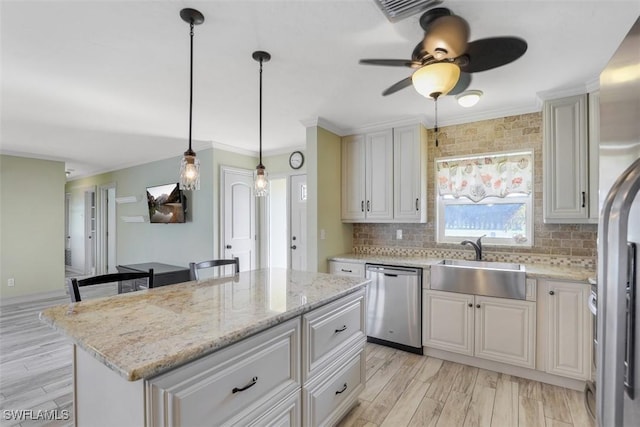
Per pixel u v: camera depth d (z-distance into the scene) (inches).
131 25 67.8
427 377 101.8
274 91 104.1
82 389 53.1
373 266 127.8
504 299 102.3
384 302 125.0
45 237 203.9
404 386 96.5
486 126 128.6
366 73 91.3
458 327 109.9
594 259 108.3
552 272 98.1
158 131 150.8
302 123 135.9
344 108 120.4
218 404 46.6
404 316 120.3
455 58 73.1
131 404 41.6
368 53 80.3
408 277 119.5
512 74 91.2
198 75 92.0
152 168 218.1
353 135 146.9
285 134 157.9
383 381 99.3
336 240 145.6
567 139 101.0
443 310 112.9
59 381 98.5
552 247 116.0
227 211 185.5
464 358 111.0
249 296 68.7
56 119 131.6
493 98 110.5
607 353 34.5
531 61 83.4
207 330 48.4
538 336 97.7
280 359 57.9
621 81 39.9
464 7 61.9
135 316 55.1
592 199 96.4
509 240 125.2
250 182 199.3
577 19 65.7
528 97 109.5
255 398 52.7
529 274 98.3
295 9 63.1
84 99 109.6
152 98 109.5
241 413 50.1
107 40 73.5
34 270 199.0
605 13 63.8
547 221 103.9
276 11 63.7
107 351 40.8
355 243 158.2
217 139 168.9
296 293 71.3
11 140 165.0
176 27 68.7
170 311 57.9
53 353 119.0
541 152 118.3
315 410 66.1
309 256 133.8
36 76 91.8
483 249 128.0
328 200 139.9
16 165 193.9
